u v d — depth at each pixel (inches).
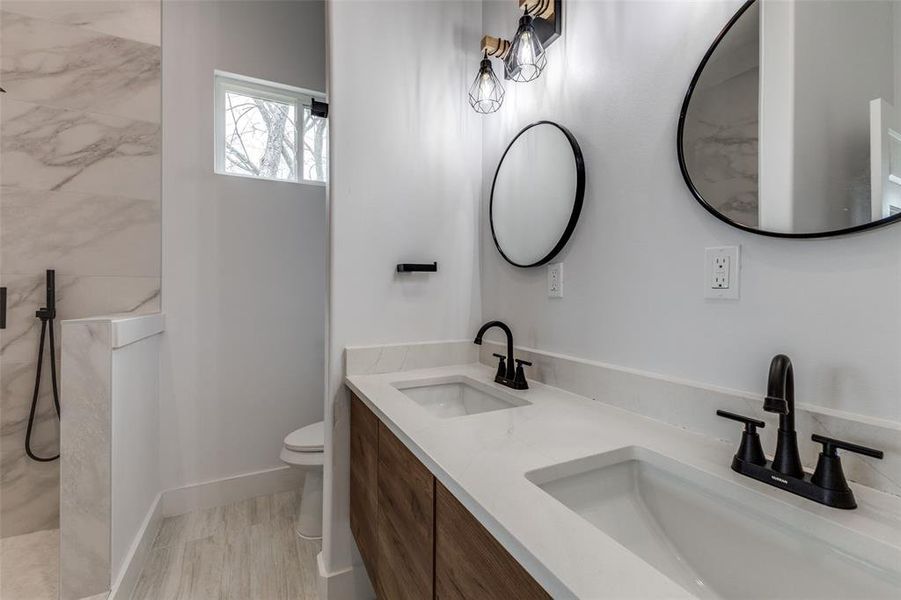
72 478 54.8
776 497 24.9
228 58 87.5
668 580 17.3
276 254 92.3
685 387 36.5
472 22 69.7
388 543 42.7
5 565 65.0
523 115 60.3
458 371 63.3
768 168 31.0
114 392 57.6
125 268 78.8
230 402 87.9
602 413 41.9
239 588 61.8
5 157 71.2
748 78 32.3
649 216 41.0
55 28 74.3
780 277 30.7
